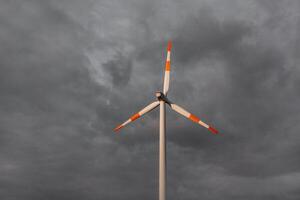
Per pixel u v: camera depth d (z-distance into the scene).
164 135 51.19
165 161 49.97
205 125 52.84
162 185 49.25
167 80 57.88
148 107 54.69
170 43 59.97
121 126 56.06
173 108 54.19
